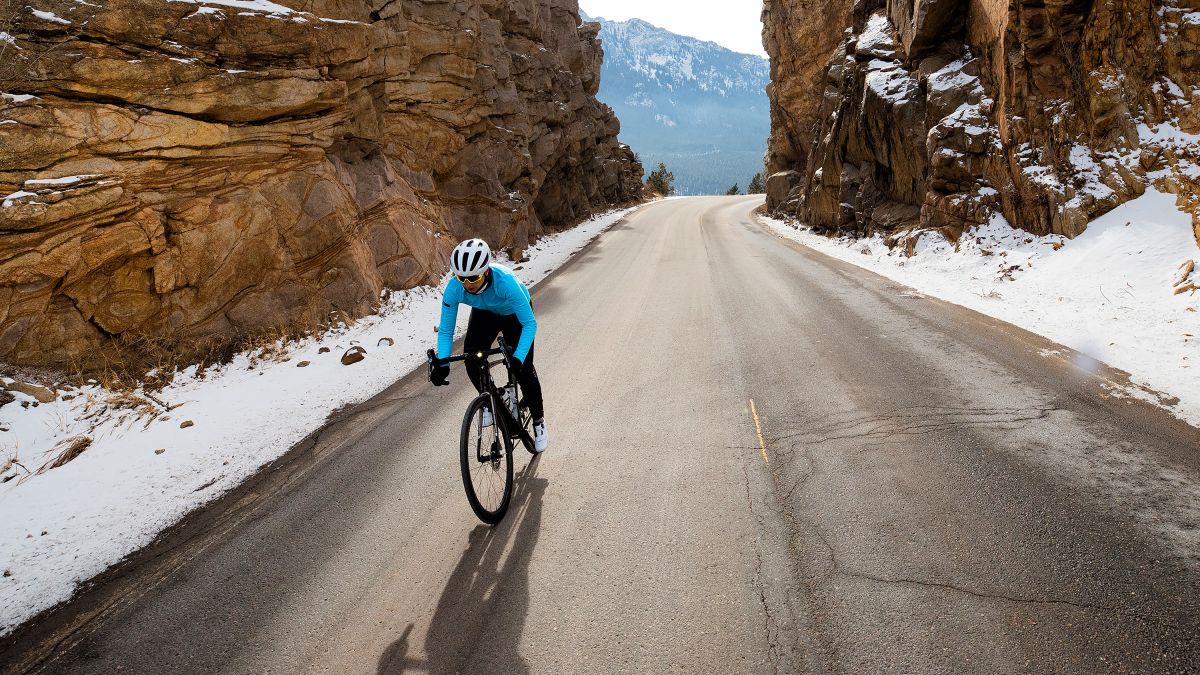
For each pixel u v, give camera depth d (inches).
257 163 318.3
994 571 102.6
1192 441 142.7
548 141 943.7
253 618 106.6
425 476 158.2
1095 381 187.0
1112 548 106.0
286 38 321.1
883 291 371.6
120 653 100.0
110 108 251.3
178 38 276.2
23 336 227.1
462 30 574.2
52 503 156.3
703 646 91.4
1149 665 80.9
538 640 95.7
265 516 142.7
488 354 143.0
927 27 570.6
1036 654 84.4
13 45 228.1
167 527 141.3
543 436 159.2
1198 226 293.9
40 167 232.2
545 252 737.6
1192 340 210.7
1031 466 137.6
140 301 262.4
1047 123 407.2
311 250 345.4
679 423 181.5
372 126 434.9
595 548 119.5
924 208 507.8
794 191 1190.3
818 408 184.4
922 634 89.8
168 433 200.8
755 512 128.0
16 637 106.1
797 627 93.5
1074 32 399.2
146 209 262.2
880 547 112.0
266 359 286.2
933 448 150.8
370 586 113.3
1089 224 359.9
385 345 306.5
